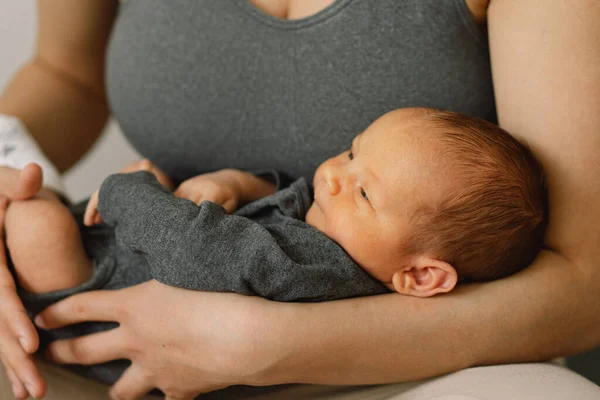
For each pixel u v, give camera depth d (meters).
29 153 0.96
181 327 0.67
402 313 0.67
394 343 0.66
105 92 1.20
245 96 0.85
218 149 0.90
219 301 0.67
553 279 0.70
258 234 0.67
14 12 1.56
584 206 0.70
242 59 0.84
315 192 0.78
